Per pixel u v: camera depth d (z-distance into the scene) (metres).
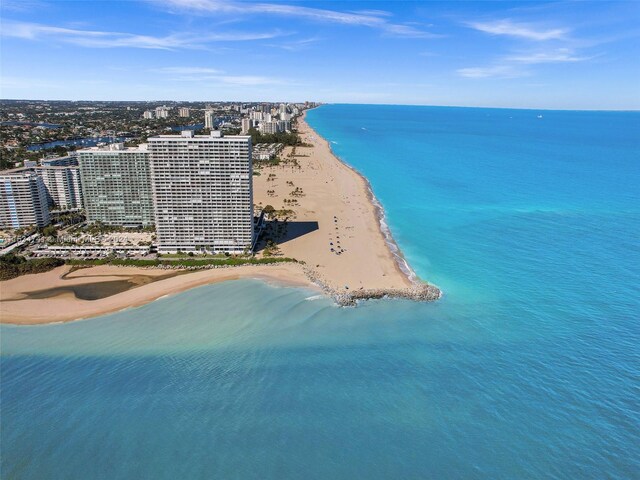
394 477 95.50
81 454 101.00
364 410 113.56
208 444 103.62
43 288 183.75
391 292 175.25
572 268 197.38
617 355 133.38
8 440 104.38
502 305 165.00
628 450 101.25
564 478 94.88
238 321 156.12
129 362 132.50
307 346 140.50
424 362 132.00
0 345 141.50
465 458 99.88
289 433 106.62
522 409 113.38
